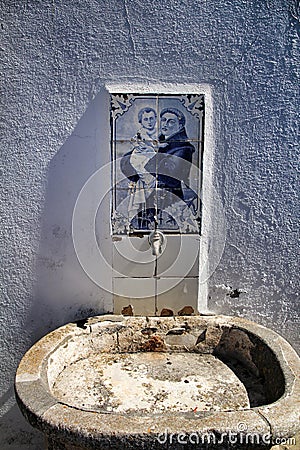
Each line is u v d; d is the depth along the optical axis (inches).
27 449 85.2
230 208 79.0
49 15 72.6
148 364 75.9
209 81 75.3
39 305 80.9
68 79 74.4
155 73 74.7
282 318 83.3
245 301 82.3
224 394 69.5
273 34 74.4
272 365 69.4
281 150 77.7
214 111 76.0
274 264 81.2
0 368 82.4
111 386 70.3
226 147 77.1
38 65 73.8
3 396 83.4
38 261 79.5
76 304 81.0
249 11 73.6
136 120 75.5
